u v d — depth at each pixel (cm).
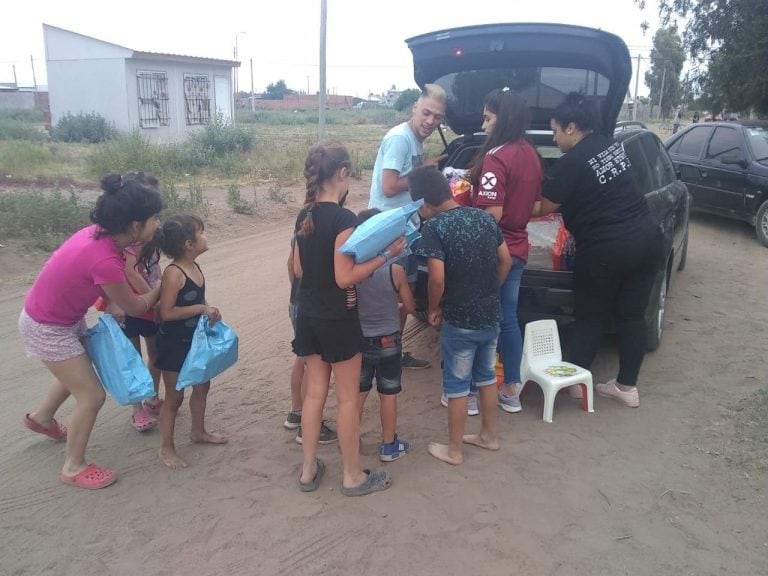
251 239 966
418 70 543
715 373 506
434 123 447
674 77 5100
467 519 335
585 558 306
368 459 393
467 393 376
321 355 342
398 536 323
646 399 466
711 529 325
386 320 368
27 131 2214
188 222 357
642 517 336
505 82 539
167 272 357
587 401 447
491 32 486
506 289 422
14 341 560
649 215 431
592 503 348
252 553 311
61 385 388
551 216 538
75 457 363
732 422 424
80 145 1988
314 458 361
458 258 356
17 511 342
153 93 2162
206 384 394
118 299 341
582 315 457
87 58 2097
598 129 431
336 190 331
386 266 366
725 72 1436
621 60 472
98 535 323
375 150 2144
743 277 778
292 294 374
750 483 359
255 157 1731
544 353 460
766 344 564
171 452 384
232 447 406
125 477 373
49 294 335
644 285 434
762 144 967
